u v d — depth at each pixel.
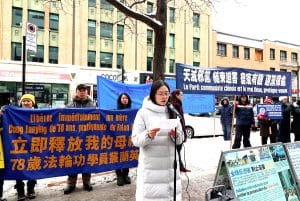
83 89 6.29
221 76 7.67
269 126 10.28
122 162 6.43
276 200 4.27
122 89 10.44
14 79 27.23
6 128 5.34
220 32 43.78
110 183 6.61
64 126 5.85
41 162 5.62
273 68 50.34
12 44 27.98
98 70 31.44
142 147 3.45
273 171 4.36
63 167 5.82
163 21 7.21
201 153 10.54
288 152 4.65
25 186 6.25
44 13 29.28
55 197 5.69
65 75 29.58
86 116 6.07
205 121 15.77
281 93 8.66
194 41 38.84
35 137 5.58
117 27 32.91
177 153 3.58
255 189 4.07
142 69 34.31
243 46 46.31
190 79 7.20
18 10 28.22
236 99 9.47
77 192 5.98
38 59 29.00
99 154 6.19
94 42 31.83
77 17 30.84
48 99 28.62
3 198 5.52
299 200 4.58
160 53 7.16
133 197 5.69
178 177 3.58
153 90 3.50
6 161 5.34
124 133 6.46
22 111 5.48
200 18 39.12
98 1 30.83
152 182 3.42
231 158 3.94
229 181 3.86
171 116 3.52
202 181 6.78
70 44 30.58
